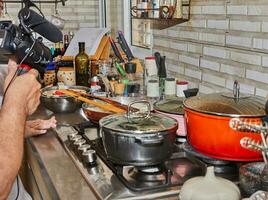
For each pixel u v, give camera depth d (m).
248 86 1.65
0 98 1.28
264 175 1.01
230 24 1.73
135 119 1.24
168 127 1.16
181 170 1.22
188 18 2.07
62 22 3.16
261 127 0.96
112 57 2.66
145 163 1.14
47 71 2.16
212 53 1.89
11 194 1.42
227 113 1.10
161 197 1.07
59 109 1.82
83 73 2.39
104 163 1.26
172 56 2.32
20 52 1.16
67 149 1.40
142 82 2.06
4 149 1.03
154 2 2.33
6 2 3.27
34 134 1.56
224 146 1.13
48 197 1.17
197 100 1.25
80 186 1.13
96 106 1.63
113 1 3.47
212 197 0.94
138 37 3.04
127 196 1.06
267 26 1.50
